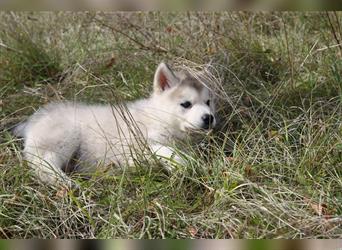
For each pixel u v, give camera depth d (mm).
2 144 1833
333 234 1557
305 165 1767
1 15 2443
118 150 1831
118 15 2527
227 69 2029
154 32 2445
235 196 1666
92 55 2295
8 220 1642
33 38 2416
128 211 1640
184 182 1735
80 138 1849
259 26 2521
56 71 2309
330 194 1665
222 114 1981
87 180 1778
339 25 2219
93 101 2088
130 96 2098
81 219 1653
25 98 2105
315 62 2199
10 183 1745
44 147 1807
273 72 2219
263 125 1937
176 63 2141
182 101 1870
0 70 2232
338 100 1979
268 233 1562
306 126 1898
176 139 1875
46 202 1669
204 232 1601
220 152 1790
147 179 1710
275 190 1694
